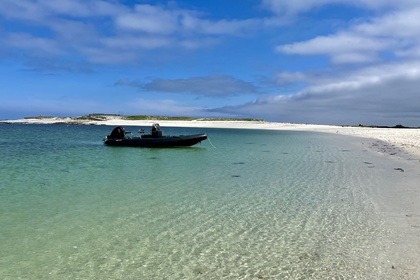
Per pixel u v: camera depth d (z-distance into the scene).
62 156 27.11
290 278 7.13
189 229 10.04
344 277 7.14
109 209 11.98
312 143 44.06
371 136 56.50
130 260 7.96
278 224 10.47
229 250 8.55
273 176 18.84
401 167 21.56
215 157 27.83
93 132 67.75
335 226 10.23
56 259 7.97
